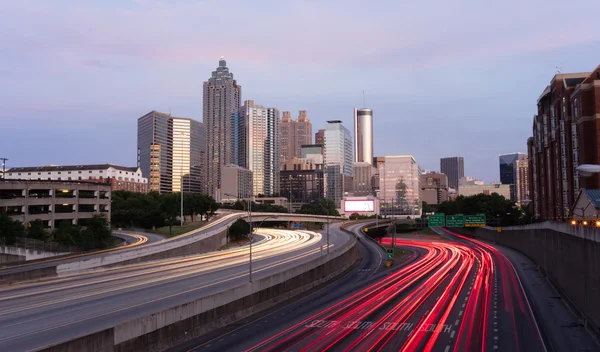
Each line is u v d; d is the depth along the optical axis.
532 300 56.22
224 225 137.75
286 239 145.00
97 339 28.81
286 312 49.19
